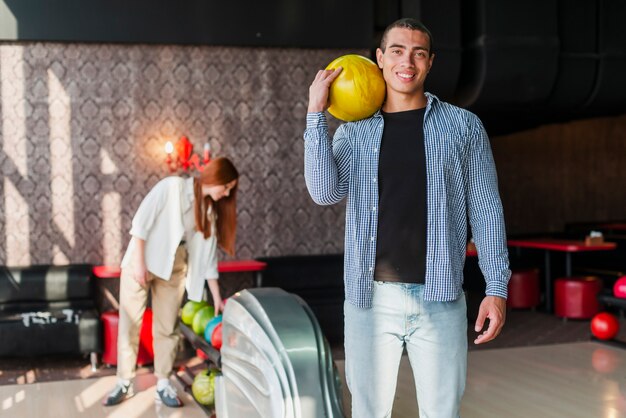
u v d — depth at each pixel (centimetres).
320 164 241
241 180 718
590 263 1087
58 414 480
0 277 635
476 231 245
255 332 310
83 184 678
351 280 247
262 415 304
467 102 839
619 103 884
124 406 496
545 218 1257
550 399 498
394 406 475
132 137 686
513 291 923
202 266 492
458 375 244
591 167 1285
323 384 289
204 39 696
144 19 681
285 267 704
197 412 480
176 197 472
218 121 709
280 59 726
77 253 677
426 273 238
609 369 584
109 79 682
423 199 239
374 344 245
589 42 861
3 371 615
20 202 668
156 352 497
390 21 809
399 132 243
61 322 609
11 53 664
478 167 245
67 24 665
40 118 670
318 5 726
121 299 497
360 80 243
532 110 880
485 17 802
